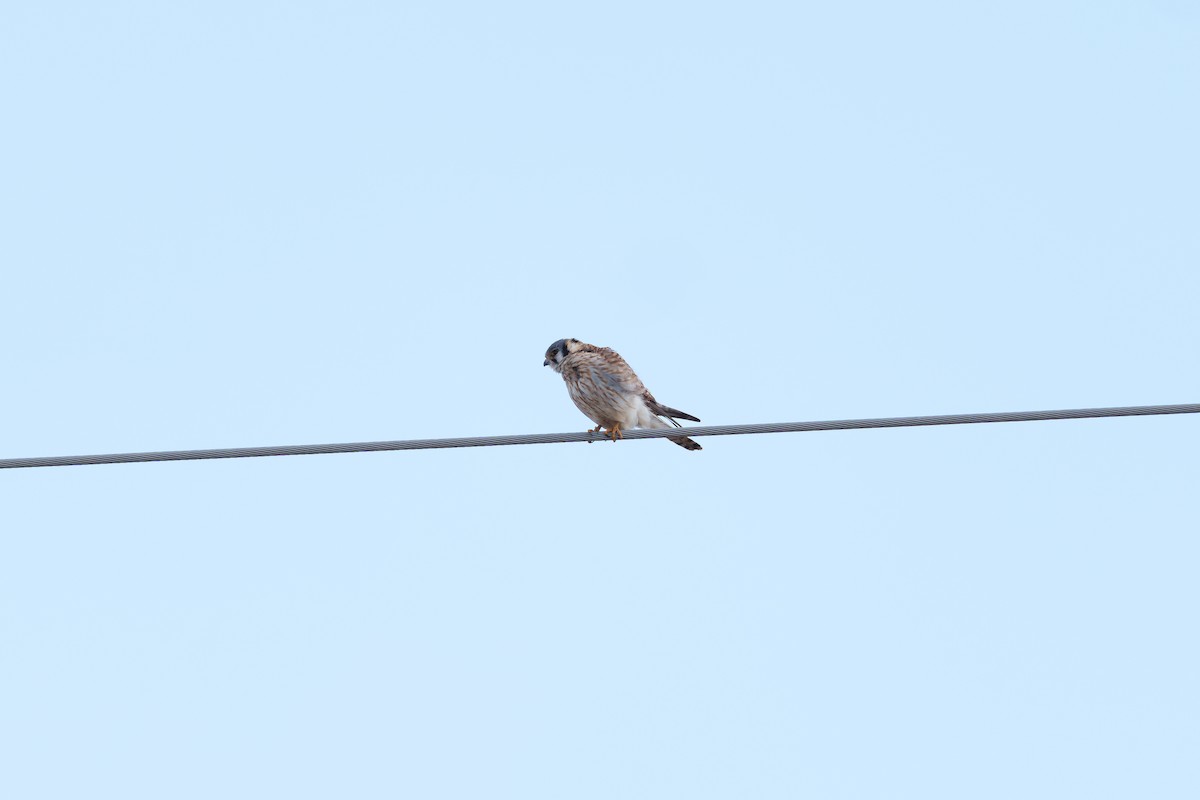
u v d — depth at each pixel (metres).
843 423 13.56
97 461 12.98
